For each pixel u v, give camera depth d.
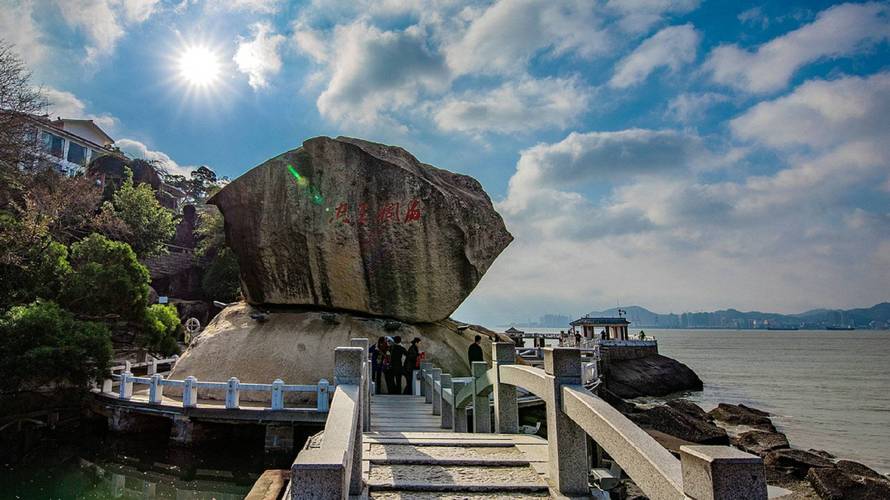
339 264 16.95
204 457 12.63
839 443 23.47
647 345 44.19
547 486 4.96
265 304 17.67
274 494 7.63
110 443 13.81
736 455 2.55
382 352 15.02
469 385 8.08
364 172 17.45
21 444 13.69
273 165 17.89
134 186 44.28
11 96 22.98
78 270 20.23
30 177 26.53
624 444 3.36
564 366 4.83
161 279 38.94
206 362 15.48
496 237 18.34
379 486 5.02
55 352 14.11
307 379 14.78
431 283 17.19
